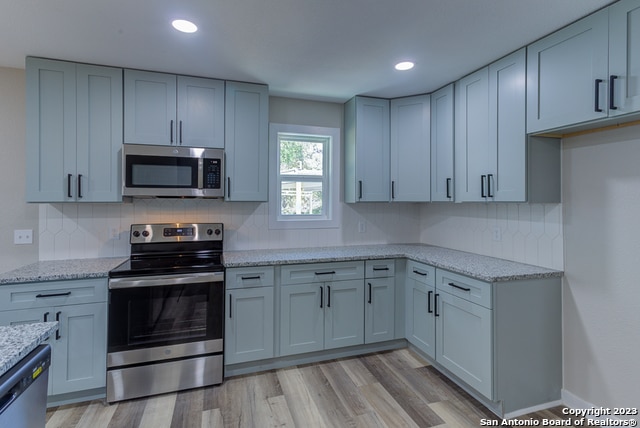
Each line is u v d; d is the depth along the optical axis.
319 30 1.89
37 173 2.22
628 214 1.79
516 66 2.12
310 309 2.63
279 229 3.14
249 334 2.46
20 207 2.45
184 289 2.27
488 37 1.96
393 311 2.87
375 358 2.77
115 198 2.38
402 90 2.90
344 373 2.52
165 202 2.80
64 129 2.27
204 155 2.51
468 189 2.53
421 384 2.36
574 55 1.78
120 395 2.12
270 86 2.79
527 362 2.05
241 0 1.59
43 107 2.23
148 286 2.17
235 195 2.66
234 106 2.65
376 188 3.09
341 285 2.71
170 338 2.23
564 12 1.69
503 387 2.00
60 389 2.04
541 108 1.96
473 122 2.48
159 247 2.66
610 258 1.88
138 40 1.99
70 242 2.57
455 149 2.68
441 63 2.33
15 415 0.92
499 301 1.99
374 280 2.80
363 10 1.69
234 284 2.42
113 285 2.10
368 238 3.45
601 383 1.93
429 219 3.48
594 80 1.68
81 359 2.08
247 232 3.04
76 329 2.07
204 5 1.63
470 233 2.91
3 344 1.00
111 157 2.37
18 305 1.96
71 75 2.28
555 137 2.12
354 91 2.93
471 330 2.14
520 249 2.42
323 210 3.38
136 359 2.15
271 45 2.07
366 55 2.21
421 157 2.98
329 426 1.91
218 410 2.06
